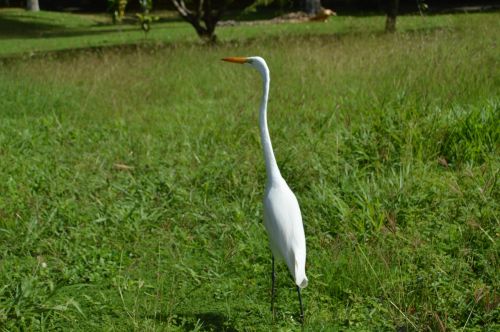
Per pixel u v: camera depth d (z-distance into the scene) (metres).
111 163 9.45
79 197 8.33
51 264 6.86
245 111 11.62
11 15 38.28
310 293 6.02
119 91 14.07
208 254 7.00
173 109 12.84
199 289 6.30
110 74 15.35
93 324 5.73
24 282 5.88
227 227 7.28
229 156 9.27
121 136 10.90
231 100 13.15
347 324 5.56
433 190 7.58
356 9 37.12
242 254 6.86
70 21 37.38
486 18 23.02
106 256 6.93
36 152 10.41
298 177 8.32
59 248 7.09
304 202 7.61
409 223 6.90
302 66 14.61
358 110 10.95
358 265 6.09
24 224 7.51
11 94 14.02
